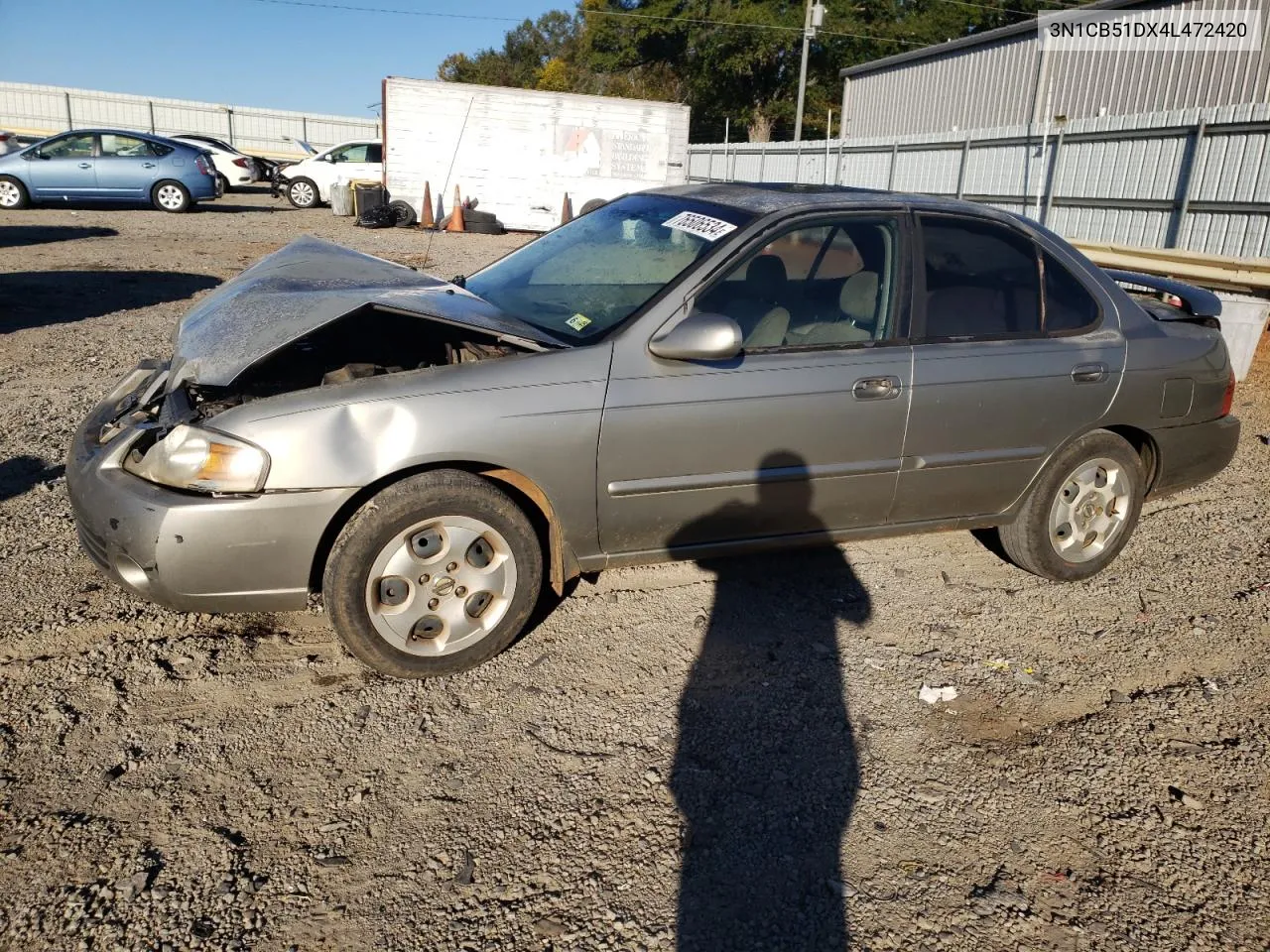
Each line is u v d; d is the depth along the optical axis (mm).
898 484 3852
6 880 2398
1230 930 2461
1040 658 3754
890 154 20109
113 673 3305
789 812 2812
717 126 45875
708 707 3305
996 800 2918
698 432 3443
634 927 2367
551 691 3350
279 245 16016
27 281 11242
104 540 3113
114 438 3305
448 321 3338
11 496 4738
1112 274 5227
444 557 3240
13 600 3713
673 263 3686
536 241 4594
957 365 3822
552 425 3248
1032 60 19984
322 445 3037
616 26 43844
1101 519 4352
